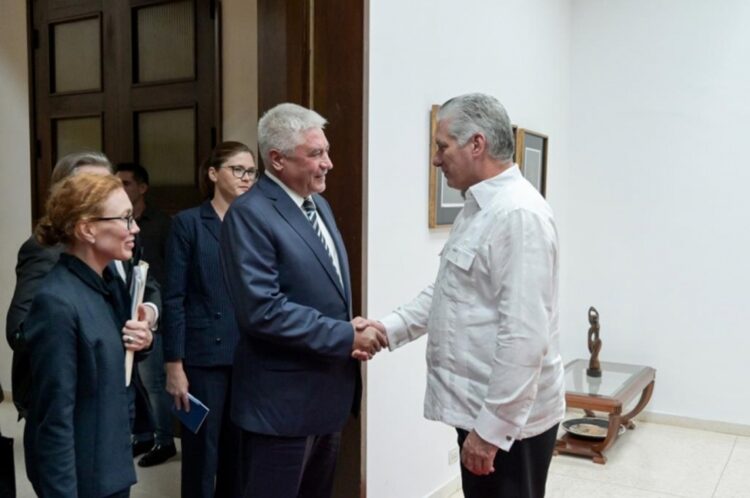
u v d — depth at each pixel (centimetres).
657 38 430
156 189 368
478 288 175
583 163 456
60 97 396
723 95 413
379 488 271
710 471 358
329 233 203
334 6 248
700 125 420
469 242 175
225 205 245
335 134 252
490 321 173
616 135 445
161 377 346
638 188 440
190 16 351
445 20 306
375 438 267
